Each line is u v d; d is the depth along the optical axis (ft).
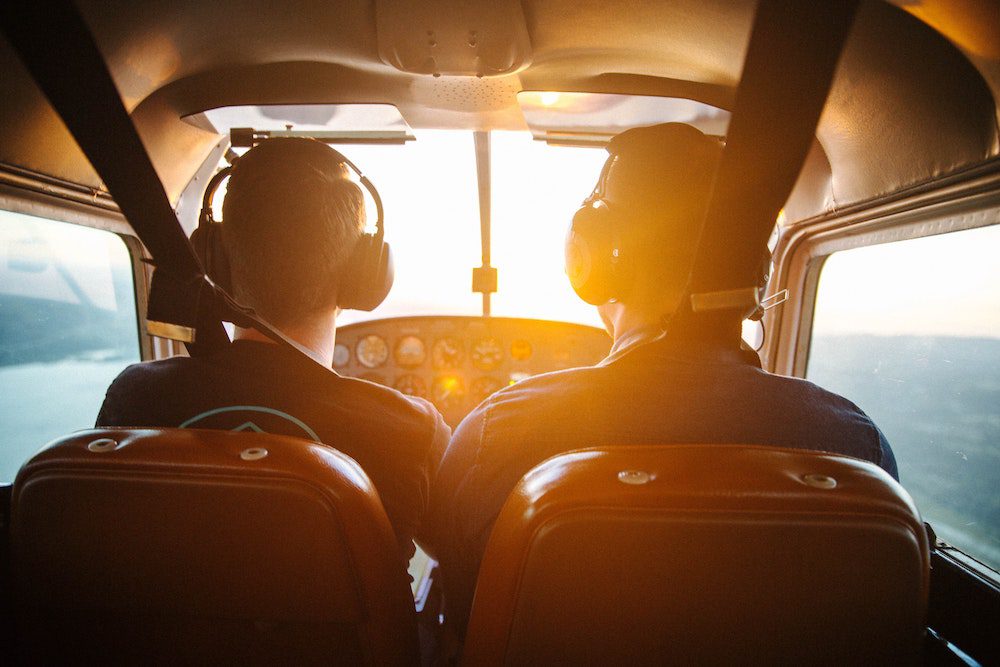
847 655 1.84
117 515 1.96
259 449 1.97
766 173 1.74
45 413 5.22
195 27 4.19
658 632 1.84
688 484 1.73
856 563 1.74
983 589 3.61
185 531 1.97
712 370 2.28
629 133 2.53
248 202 2.63
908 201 4.32
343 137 6.03
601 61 4.67
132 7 3.79
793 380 2.40
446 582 2.78
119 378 2.69
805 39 1.57
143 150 1.84
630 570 1.77
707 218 1.87
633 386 2.30
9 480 4.87
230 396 2.53
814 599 1.77
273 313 2.72
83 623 2.20
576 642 1.87
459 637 2.80
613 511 1.71
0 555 3.98
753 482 1.73
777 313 6.28
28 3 1.61
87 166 4.83
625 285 2.56
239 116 5.49
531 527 1.77
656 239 2.46
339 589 2.05
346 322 8.03
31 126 4.12
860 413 2.46
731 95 5.02
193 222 6.88
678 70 4.74
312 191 2.67
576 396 2.35
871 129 4.30
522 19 4.08
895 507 1.71
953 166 3.79
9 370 4.92
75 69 1.69
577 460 1.86
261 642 2.20
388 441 2.77
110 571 2.04
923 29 3.37
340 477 1.98
